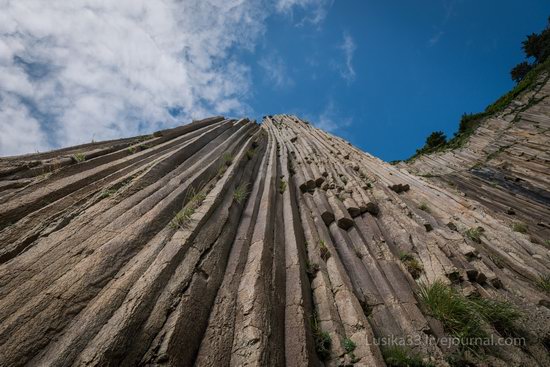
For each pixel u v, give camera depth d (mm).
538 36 45281
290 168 14914
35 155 7309
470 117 31172
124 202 6043
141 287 3904
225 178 8898
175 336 3484
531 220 12406
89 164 7336
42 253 4211
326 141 23375
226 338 4008
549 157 18484
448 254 8055
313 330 4926
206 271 4957
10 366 2688
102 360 2871
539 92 27594
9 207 4910
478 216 11133
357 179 13703
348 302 5531
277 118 37250
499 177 18281
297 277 5891
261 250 6039
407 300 6051
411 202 12539
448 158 24406
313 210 9680
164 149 9844
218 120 17234
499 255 8961
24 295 3463
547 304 6570
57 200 5555
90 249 4465
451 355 4938
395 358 4609
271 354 3957
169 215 6129
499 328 5715
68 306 3438
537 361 5109
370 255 7609
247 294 4797
